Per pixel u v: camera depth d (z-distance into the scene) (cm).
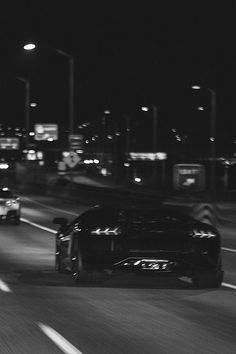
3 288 1869
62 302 1655
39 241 3259
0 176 14112
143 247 1856
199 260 1861
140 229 1862
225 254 2834
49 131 16025
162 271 1856
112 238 1858
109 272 1856
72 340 1234
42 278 2059
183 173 5744
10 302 1650
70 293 1792
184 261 1855
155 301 1681
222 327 1364
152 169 16600
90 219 1927
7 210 4175
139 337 1264
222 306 1614
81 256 1872
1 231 3834
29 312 1520
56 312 1521
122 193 6362
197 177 5738
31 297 1725
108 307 1591
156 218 1938
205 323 1405
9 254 2712
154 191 8831
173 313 1519
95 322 1409
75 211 5666
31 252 2789
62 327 1354
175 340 1239
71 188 7638
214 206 4409
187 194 7494
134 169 14912
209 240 1883
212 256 1878
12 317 1459
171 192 8138
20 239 3362
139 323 1402
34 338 1249
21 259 2548
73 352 1139
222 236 3734
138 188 9900
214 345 1198
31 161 17350
